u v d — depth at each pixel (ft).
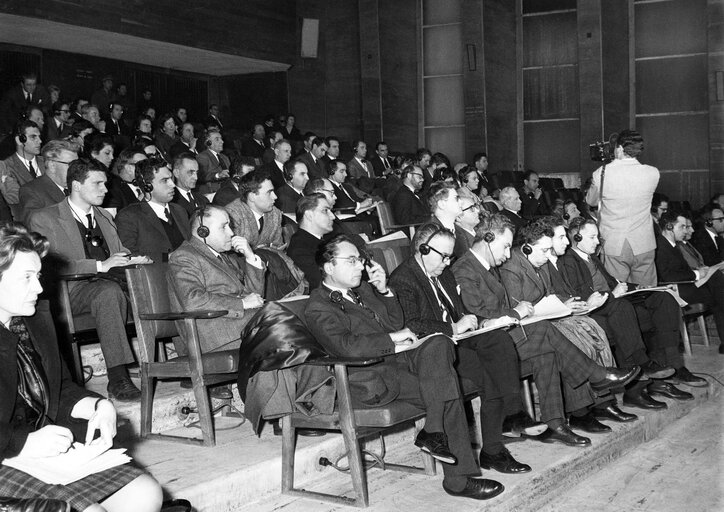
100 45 37.47
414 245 12.69
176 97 44.86
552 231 14.60
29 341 7.69
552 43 45.62
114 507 7.13
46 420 7.59
